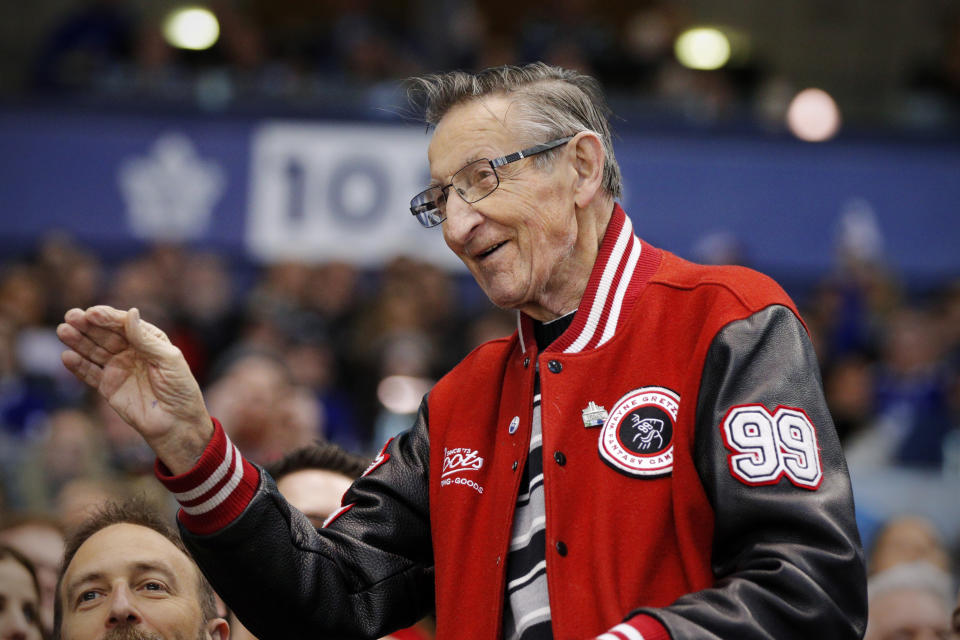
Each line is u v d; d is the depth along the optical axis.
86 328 6.69
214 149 30.25
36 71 31.31
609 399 6.88
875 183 30.89
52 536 10.46
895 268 30.70
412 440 7.83
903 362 24.97
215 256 28.14
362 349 24.86
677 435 6.64
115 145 30.28
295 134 30.23
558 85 7.26
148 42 31.23
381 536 7.52
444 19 37.22
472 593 7.04
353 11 33.59
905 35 40.50
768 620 5.95
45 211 30.09
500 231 7.01
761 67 34.88
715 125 30.95
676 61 32.56
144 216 30.09
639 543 6.55
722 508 6.32
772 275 30.50
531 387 7.16
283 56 32.53
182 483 6.69
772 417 6.42
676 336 6.91
